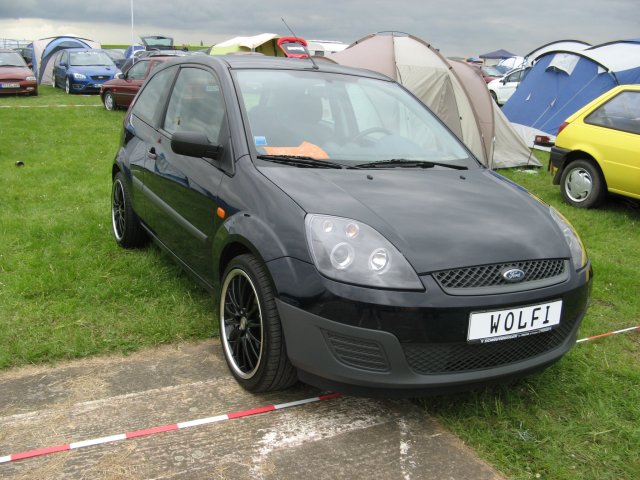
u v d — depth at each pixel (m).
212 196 3.27
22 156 9.11
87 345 3.34
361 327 2.46
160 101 4.50
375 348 2.48
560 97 11.59
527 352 2.74
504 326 2.59
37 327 3.52
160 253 4.75
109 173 8.05
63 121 13.40
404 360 2.48
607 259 5.55
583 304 2.89
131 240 4.77
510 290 2.60
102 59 20.97
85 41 25.78
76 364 3.20
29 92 18.80
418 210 2.80
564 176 7.81
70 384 3.00
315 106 3.64
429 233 2.64
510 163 10.05
